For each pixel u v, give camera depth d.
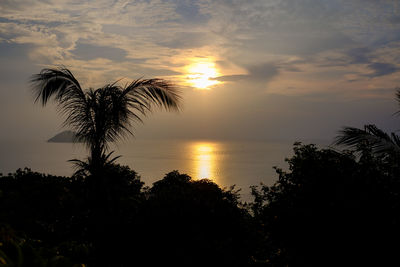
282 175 6.65
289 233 6.10
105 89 8.61
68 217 6.66
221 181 122.06
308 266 5.91
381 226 5.57
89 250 5.10
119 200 7.52
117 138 8.66
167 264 4.67
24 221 5.94
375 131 7.48
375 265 5.51
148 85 8.88
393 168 6.29
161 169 164.88
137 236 4.86
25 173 8.12
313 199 6.00
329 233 5.73
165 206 5.05
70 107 8.43
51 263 3.97
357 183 5.97
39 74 8.24
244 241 5.33
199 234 4.81
